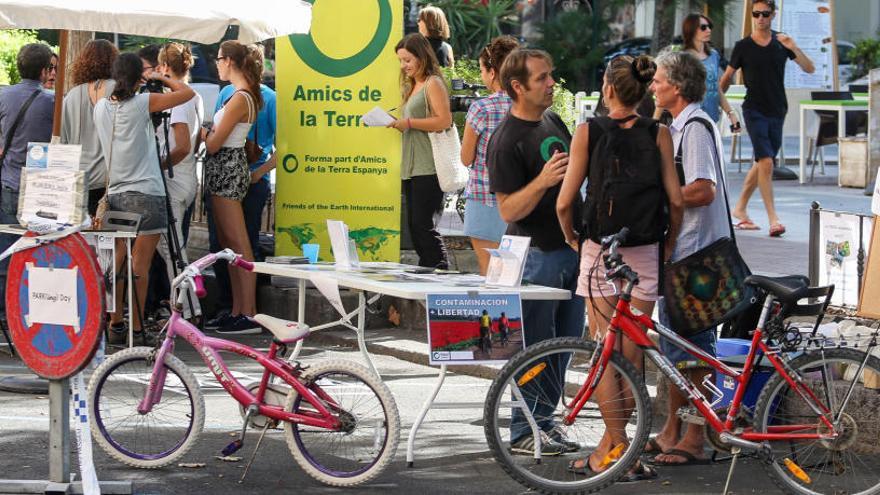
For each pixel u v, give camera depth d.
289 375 8.63
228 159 14.23
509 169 9.09
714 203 8.98
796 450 8.46
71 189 7.89
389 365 12.88
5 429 10.02
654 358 8.46
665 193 8.49
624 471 8.47
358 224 14.60
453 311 8.84
